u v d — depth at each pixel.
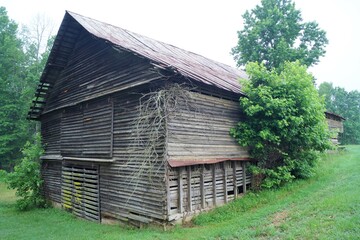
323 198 10.45
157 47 14.18
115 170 11.40
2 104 29.39
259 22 29.09
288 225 8.02
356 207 8.48
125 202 10.84
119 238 8.70
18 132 29.59
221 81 12.35
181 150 9.88
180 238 8.20
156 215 9.54
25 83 30.61
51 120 17.05
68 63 15.16
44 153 17.53
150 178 9.80
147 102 10.07
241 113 13.14
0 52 29.66
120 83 11.29
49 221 12.91
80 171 13.84
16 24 33.00
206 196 10.81
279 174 12.88
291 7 28.95
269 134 12.27
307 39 29.17
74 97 14.26
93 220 12.60
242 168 12.72
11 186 16.20
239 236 7.70
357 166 17.61
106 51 12.39
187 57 15.66
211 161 10.68
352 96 59.41
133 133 10.59
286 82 12.92
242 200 11.62
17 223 12.64
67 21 13.01
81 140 13.50
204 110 11.09
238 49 30.92
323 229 7.22
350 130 56.34
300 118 12.33
